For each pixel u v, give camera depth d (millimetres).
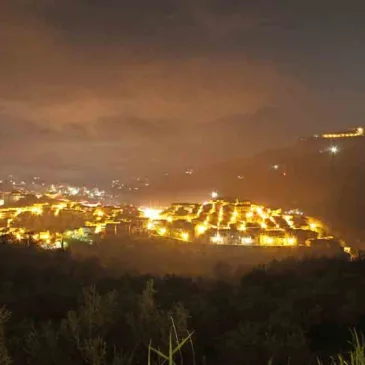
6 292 9297
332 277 10789
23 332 6820
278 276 11742
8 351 5961
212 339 6723
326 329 7516
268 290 10055
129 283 10242
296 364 5934
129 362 5355
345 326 7582
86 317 6367
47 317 7977
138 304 7031
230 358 6027
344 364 3717
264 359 5984
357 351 3500
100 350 5613
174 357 5867
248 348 6172
